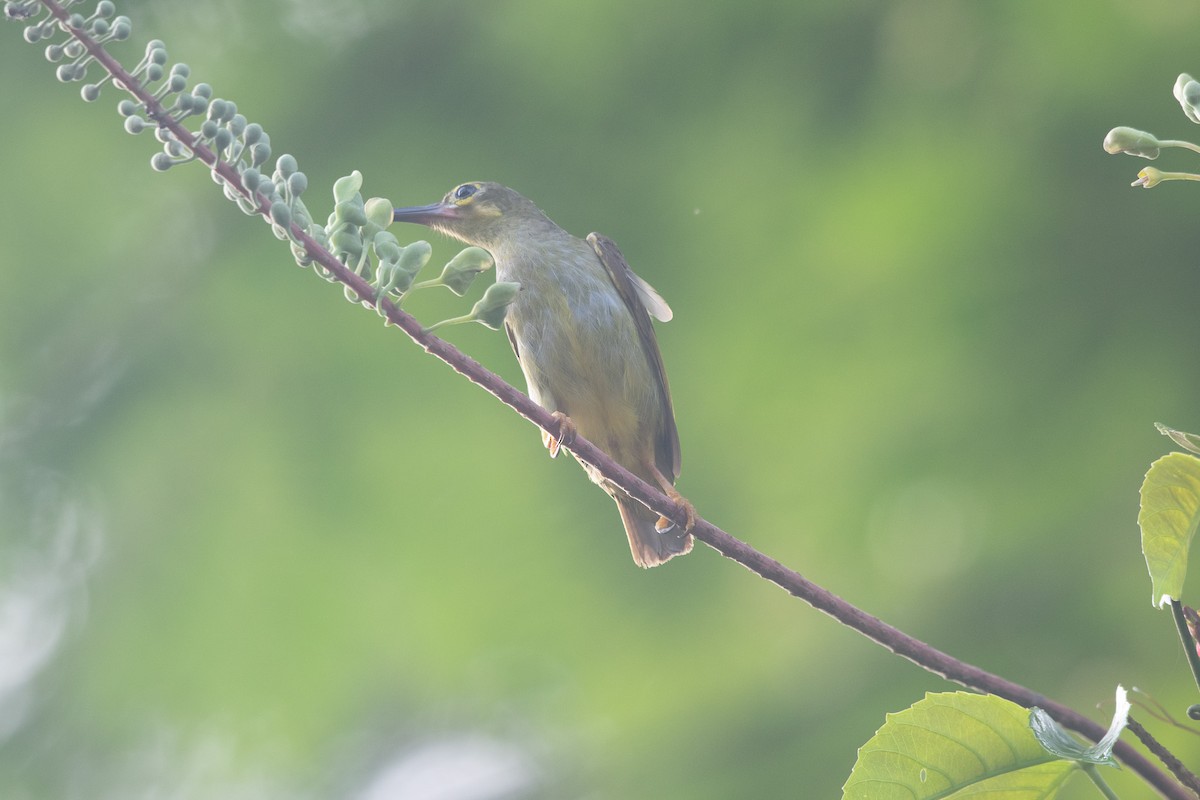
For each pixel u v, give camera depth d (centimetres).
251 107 1305
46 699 1339
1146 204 1065
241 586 1320
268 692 1333
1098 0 1069
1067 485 1066
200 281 1335
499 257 938
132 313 1348
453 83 1276
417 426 1292
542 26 1245
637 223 1235
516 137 1255
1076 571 1038
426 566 1315
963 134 1119
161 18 1303
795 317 1170
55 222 1349
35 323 1351
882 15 1163
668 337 1227
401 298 473
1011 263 1098
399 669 1353
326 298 1293
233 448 1319
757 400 1191
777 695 1173
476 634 1323
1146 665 970
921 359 1125
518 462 1285
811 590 482
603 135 1237
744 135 1197
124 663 1320
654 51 1218
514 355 1273
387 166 1281
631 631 1277
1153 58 1046
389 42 1294
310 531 1315
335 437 1302
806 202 1173
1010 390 1088
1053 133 1089
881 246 1141
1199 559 956
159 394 1327
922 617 1104
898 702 1078
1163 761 400
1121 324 1063
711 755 1171
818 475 1170
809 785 1082
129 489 1330
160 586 1321
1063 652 1018
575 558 1286
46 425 1339
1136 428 1038
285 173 467
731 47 1200
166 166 456
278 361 1312
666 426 922
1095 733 441
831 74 1176
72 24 441
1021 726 399
